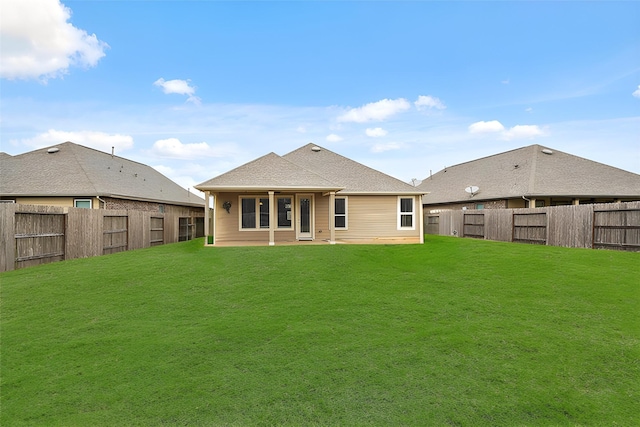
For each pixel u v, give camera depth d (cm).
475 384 476
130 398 443
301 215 1878
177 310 748
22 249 1112
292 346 582
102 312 733
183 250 1577
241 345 585
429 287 908
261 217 1834
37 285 909
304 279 981
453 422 405
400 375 496
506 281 940
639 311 709
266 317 707
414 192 1908
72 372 500
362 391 461
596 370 508
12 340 598
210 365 523
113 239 1566
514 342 591
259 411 421
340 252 1355
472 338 607
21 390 458
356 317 707
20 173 2050
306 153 2217
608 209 1316
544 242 1596
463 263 1160
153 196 2470
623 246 1270
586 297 796
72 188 1938
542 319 686
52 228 1233
